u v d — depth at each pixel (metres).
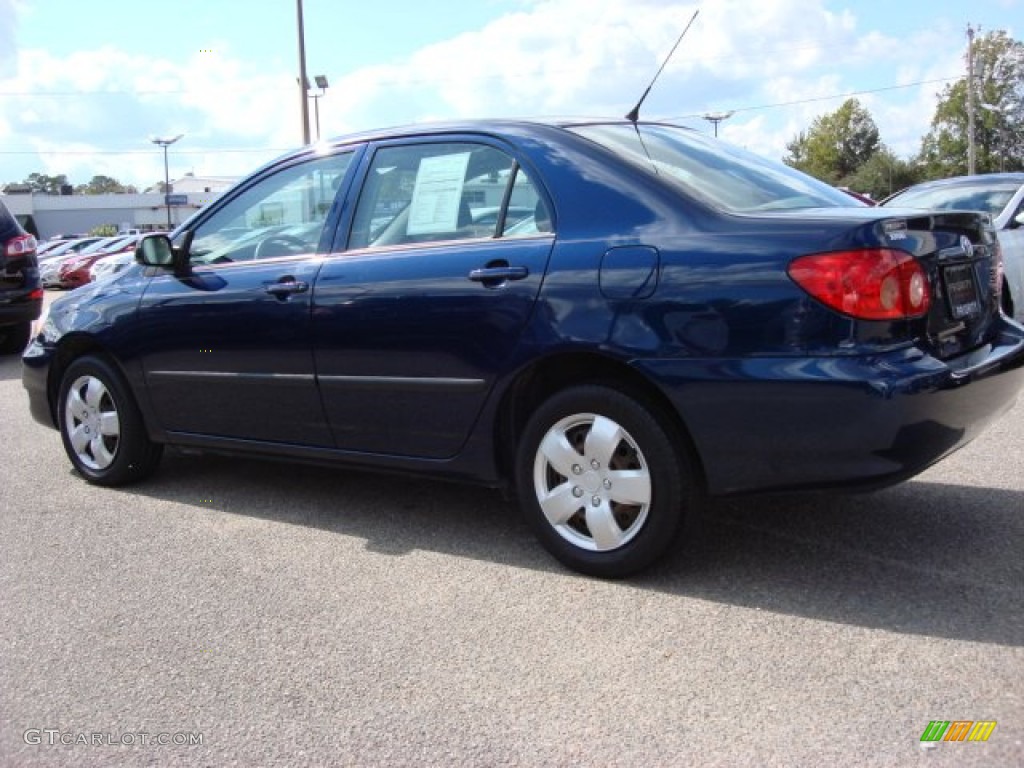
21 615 3.42
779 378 2.99
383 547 3.98
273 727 2.63
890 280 2.93
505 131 3.73
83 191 119.69
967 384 3.04
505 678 2.84
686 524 3.33
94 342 4.89
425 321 3.67
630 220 3.32
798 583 3.40
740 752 2.41
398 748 2.50
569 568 3.61
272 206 4.35
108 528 4.35
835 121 98.56
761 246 3.05
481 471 3.72
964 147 80.38
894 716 2.53
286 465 5.37
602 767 2.38
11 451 5.88
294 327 4.05
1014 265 7.77
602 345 3.27
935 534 3.81
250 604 3.45
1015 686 2.64
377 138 4.10
